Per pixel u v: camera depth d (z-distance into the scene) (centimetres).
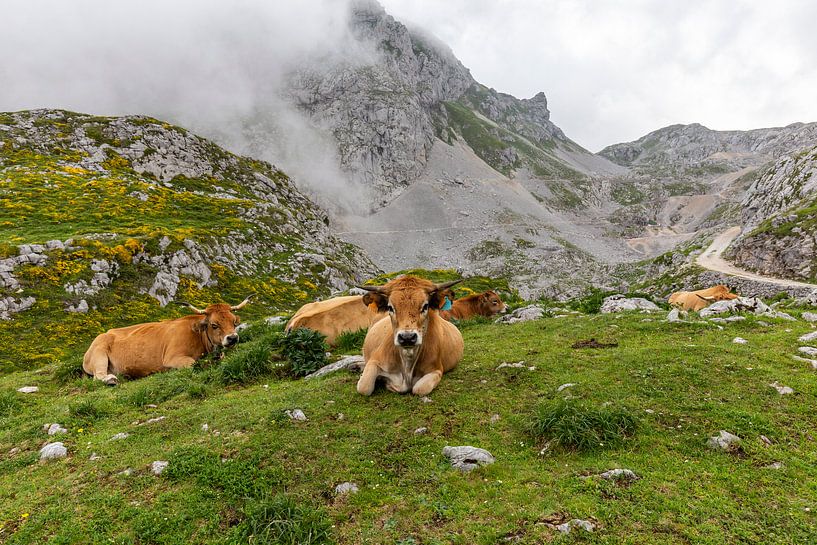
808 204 10700
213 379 992
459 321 1555
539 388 775
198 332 1275
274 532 446
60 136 7900
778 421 608
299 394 817
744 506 453
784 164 15062
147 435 703
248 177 9406
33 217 5084
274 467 564
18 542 465
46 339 3033
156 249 4528
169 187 7775
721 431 584
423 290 739
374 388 817
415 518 466
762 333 1009
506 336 1216
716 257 12475
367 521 466
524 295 15688
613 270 19812
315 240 7744
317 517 465
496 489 501
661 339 1009
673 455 548
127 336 1260
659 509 452
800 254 8894
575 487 492
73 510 513
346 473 550
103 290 3803
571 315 1448
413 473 545
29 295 3388
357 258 8925
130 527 478
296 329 1161
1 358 2698
